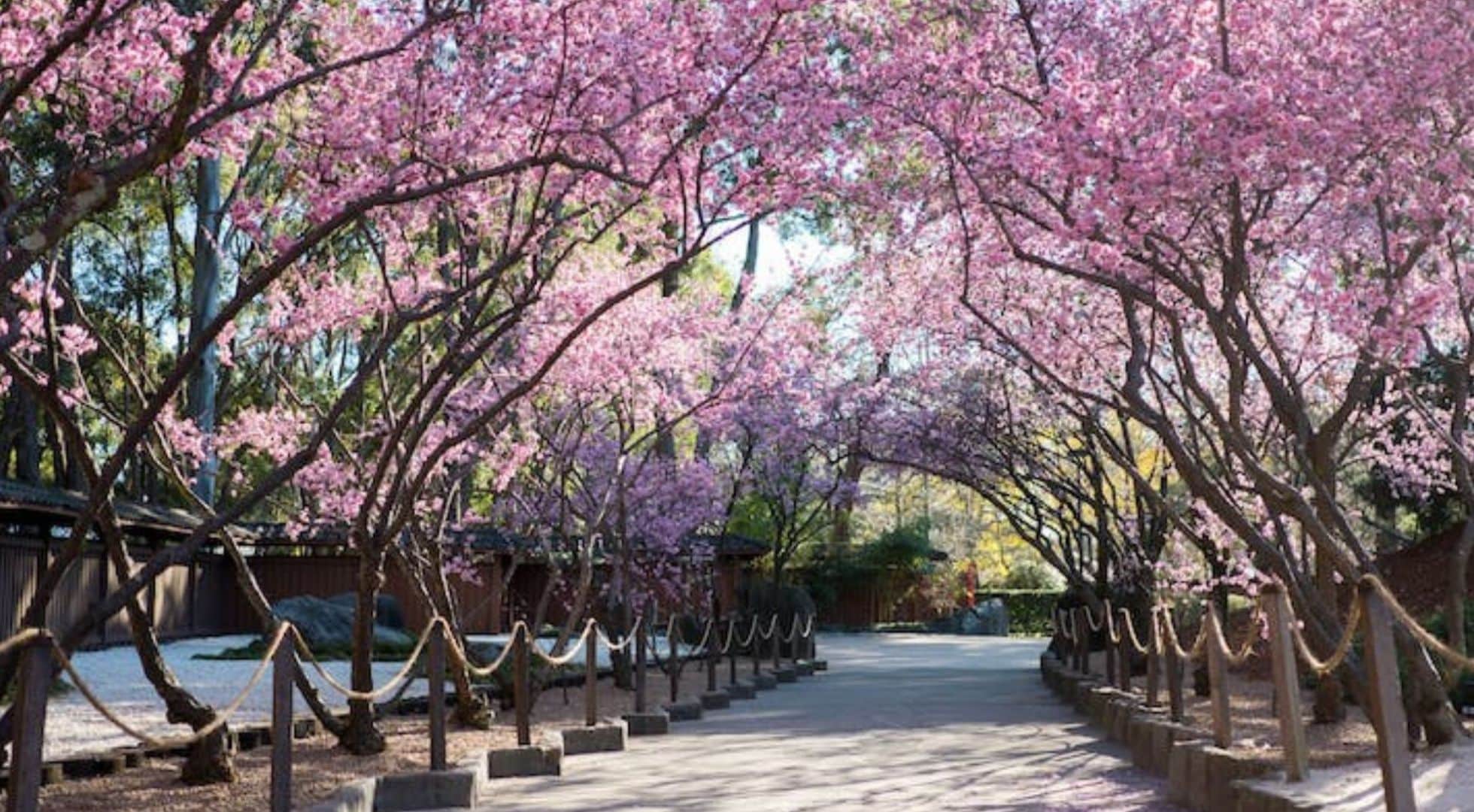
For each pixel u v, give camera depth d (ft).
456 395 61.67
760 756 53.62
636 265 61.05
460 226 48.24
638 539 93.76
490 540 121.60
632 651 85.71
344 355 130.82
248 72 36.14
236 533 117.70
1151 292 46.26
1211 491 43.57
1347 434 67.56
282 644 32.81
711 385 94.53
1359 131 37.47
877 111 43.42
